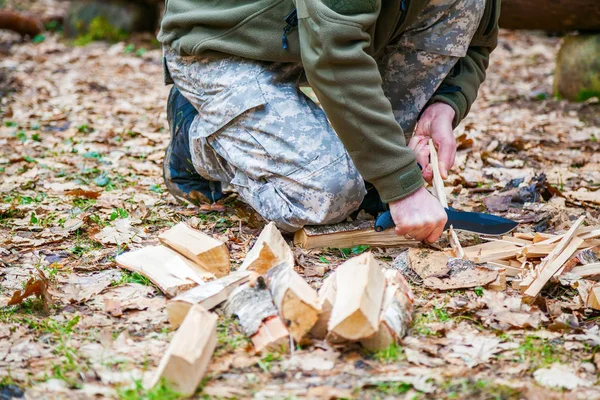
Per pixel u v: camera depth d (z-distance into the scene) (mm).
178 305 1989
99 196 3330
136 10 8602
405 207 2297
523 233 2734
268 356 1843
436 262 2371
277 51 2553
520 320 2082
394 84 2766
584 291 2229
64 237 2768
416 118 2793
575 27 5605
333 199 2543
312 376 1781
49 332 2016
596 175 3771
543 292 2309
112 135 4656
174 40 2799
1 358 1873
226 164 2828
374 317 1838
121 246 2668
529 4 5555
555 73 5914
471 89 2826
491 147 4348
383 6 2451
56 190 3480
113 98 5922
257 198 2674
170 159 3146
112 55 7812
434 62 2723
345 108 2219
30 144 4402
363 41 2246
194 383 1689
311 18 2205
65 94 5973
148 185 3547
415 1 2486
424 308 2164
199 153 2865
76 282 2338
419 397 1706
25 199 3279
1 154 4152
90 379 1778
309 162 2545
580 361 1896
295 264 2469
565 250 2354
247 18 2562
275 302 1936
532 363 1878
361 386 1735
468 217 2512
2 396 1682
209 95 2734
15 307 2166
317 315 1883
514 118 5223
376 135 2242
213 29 2652
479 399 1698
